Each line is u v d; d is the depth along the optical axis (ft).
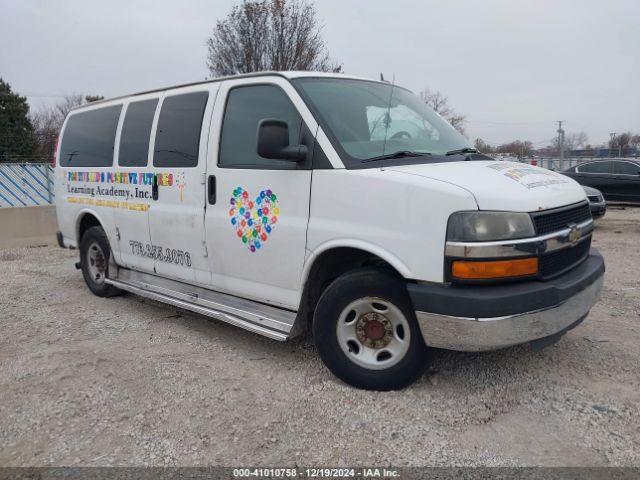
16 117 100.58
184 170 15.61
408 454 9.77
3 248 34.22
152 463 9.71
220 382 12.82
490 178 11.25
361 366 11.98
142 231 17.53
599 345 14.62
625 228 40.40
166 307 19.57
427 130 14.43
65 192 22.06
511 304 10.23
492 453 9.75
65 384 12.89
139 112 18.01
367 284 11.57
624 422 10.64
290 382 12.69
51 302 20.48
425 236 10.68
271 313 13.66
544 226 10.81
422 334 10.93
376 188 11.32
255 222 13.56
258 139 12.10
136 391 12.43
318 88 13.41
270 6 65.62
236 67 67.05
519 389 12.05
